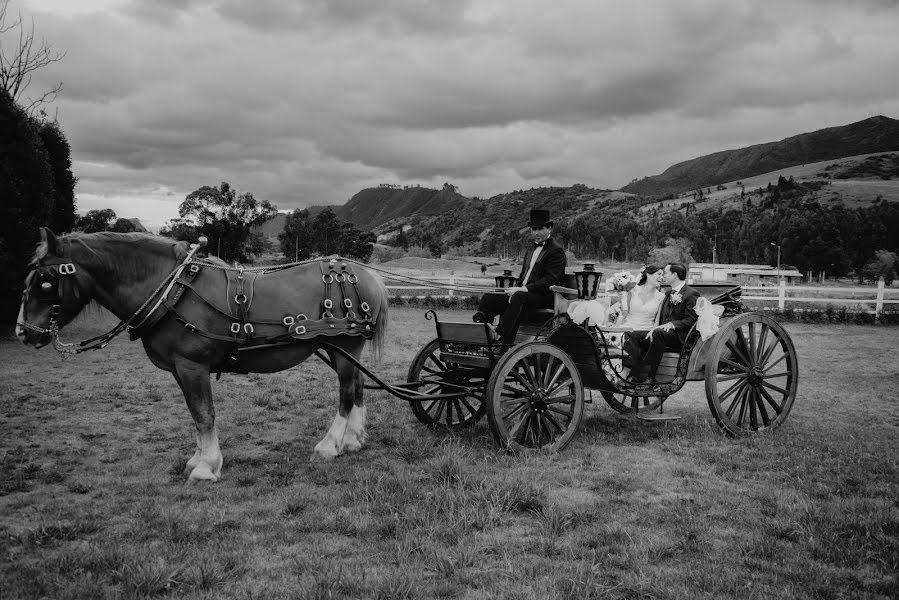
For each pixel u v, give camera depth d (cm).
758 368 757
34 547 414
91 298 555
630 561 399
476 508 476
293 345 603
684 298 758
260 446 680
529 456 625
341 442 644
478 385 730
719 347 721
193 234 7531
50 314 530
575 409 671
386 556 405
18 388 959
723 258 16538
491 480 544
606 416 841
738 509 492
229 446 677
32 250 1488
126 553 400
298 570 385
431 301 2620
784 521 466
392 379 1072
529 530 450
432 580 375
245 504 498
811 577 381
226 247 7700
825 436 735
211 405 575
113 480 556
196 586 362
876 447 684
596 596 354
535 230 718
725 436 724
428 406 781
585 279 687
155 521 455
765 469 605
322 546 421
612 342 817
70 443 677
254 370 604
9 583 364
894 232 15712
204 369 568
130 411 824
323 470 585
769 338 1706
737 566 395
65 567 382
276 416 812
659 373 772
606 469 598
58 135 1853
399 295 2831
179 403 872
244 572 384
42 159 1523
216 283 571
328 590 351
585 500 514
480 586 368
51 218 1600
